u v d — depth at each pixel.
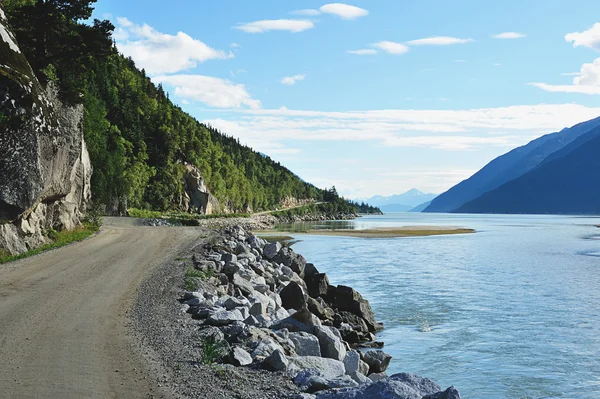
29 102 26.86
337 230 115.00
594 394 15.63
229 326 12.91
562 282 37.31
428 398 7.70
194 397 8.11
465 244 75.44
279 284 27.30
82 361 9.79
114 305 15.45
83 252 29.67
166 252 30.88
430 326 23.64
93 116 95.25
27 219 30.30
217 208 171.38
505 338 21.62
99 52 39.50
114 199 99.12
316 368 9.84
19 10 36.12
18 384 8.41
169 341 11.52
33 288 17.97
